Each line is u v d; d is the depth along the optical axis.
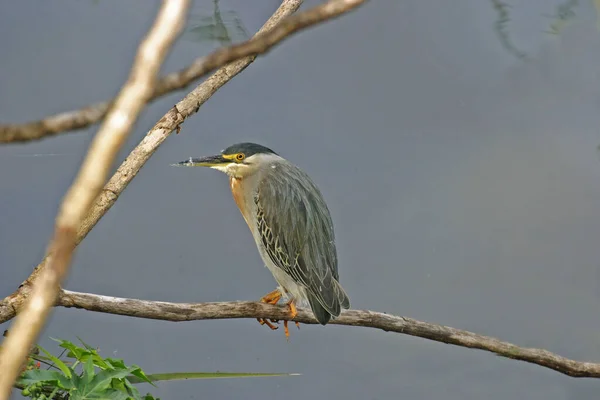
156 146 8.62
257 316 9.30
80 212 2.18
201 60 2.83
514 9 13.94
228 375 9.03
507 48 13.88
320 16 2.88
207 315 8.63
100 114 2.61
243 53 2.85
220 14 13.16
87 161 2.20
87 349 8.50
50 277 2.18
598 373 9.98
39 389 7.43
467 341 9.62
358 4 2.90
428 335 9.52
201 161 11.19
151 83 2.29
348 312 9.49
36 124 2.58
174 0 2.34
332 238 10.71
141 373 7.75
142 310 8.12
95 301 7.84
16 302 7.45
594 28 13.84
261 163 11.19
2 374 2.14
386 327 9.48
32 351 7.56
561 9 13.95
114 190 8.27
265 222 10.81
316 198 10.85
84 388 7.37
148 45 2.30
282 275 10.52
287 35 2.87
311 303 9.92
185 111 8.86
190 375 8.91
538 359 9.77
